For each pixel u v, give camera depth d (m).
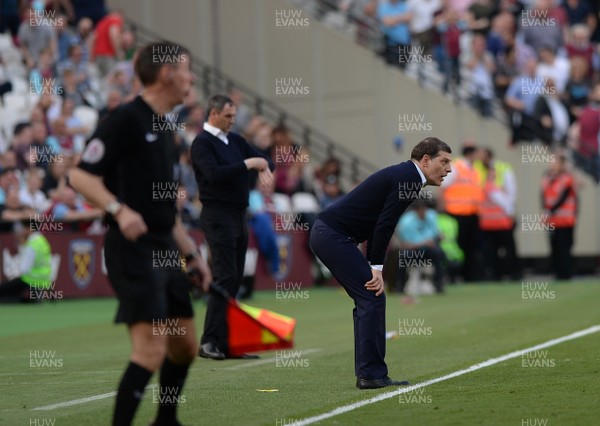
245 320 24.80
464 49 94.38
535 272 86.81
